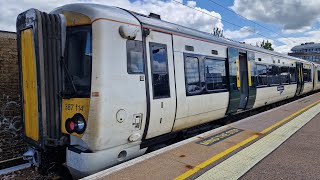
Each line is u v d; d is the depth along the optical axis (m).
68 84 4.64
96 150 4.37
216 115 7.85
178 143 5.65
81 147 4.51
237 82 8.90
